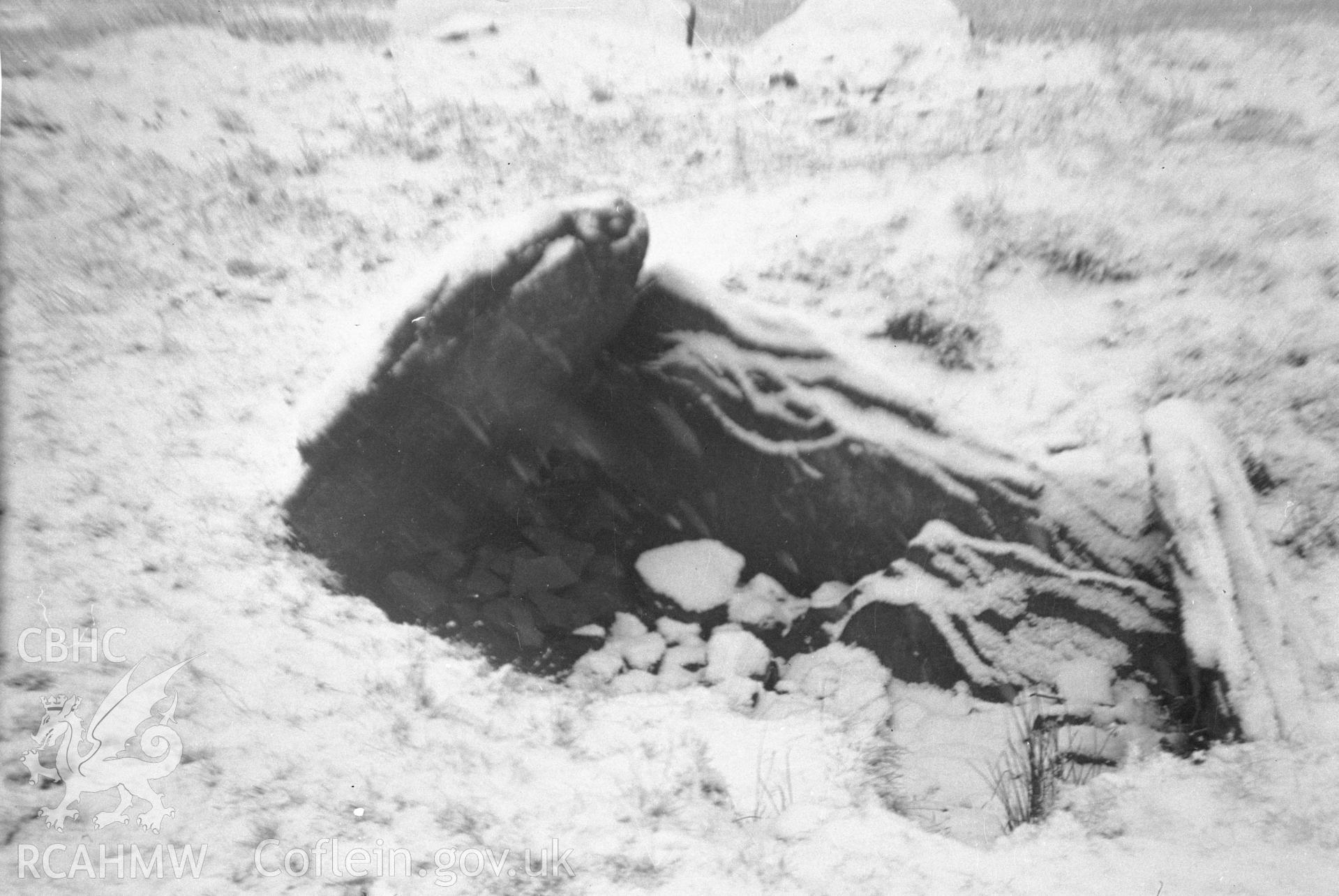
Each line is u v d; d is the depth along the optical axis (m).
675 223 10.66
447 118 14.62
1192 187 11.86
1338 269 9.91
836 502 7.45
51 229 10.79
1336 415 8.41
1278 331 9.02
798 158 13.23
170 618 6.07
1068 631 7.00
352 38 18.12
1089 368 8.34
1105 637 6.97
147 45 16.58
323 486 6.81
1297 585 7.38
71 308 9.55
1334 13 21.84
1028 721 6.64
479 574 7.39
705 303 7.82
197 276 10.35
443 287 6.45
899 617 7.12
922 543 7.20
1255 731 5.94
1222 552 6.58
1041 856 5.04
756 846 5.11
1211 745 6.00
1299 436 8.31
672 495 7.96
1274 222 10.90
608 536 7.93
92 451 7.64
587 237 6.86
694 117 15.18
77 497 7.04
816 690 6.95
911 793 6.11
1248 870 4.83
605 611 7.41
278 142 13.62
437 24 18.78
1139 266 9.70
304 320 9.99
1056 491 7.12
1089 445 7.48
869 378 7.44
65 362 8.75
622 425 8.02
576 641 7.18
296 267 10.74
